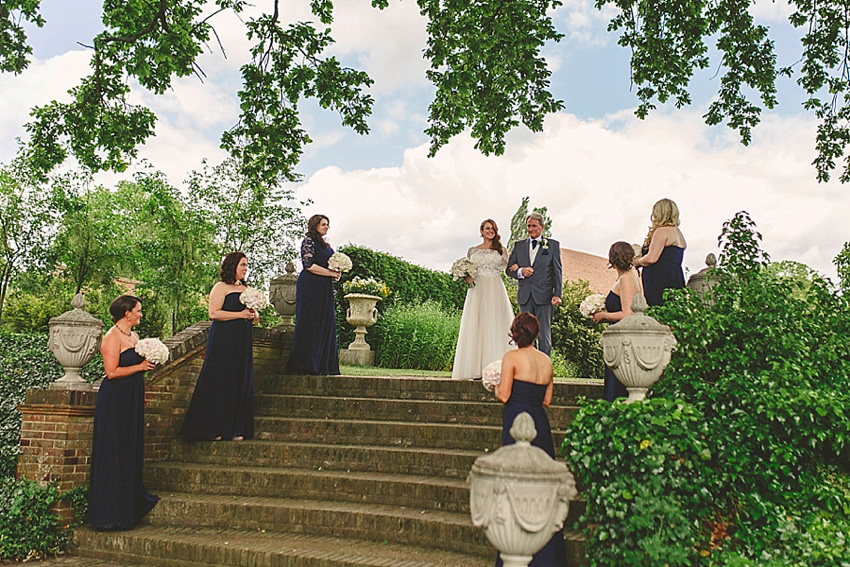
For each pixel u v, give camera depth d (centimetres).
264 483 632
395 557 496
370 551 512
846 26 1055
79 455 616
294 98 1065
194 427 705
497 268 823
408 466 631
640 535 427
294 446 673
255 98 1056
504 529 298
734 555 426
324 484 613
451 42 916
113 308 605
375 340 1523
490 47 888
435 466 621
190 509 600
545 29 930
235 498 617
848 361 584
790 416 497
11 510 560
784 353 550
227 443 694
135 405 600
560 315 1720
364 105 1069
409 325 1478
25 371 854
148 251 1759
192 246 1756
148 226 1769
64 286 1831
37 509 573
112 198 2253
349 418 754
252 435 729
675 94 1096
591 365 1703
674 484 442
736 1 1048
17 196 1730
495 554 498
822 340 582
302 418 759
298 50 1048
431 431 672
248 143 1081
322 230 860
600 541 448
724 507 465
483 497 306
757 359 550
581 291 1755
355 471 645
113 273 1808
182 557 535
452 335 1478
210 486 647
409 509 568
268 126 1069
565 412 666
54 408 606
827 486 495
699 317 566
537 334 484
